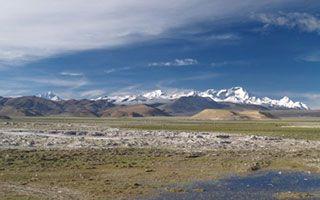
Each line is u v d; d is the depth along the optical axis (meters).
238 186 49.62
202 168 61.97
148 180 52.53
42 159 67.56
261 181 52.94
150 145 91.56
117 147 86.31
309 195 44.53
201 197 43.53
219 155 76.94
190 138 110.31
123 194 44.31
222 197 43.69
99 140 99.38
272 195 44.78
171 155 75.56
